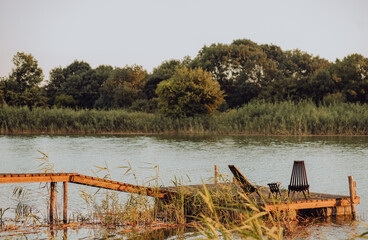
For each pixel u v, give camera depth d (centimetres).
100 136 4956
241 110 5325
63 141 4231
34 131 5509
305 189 1356
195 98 5616
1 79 8994
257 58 8838
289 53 10269
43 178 1325
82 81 10900
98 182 1378
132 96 8962
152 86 9306
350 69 7000
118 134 5306
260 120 4919
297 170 1370
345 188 1806
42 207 1502
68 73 12006
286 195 1383
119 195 1695
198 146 3672
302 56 9694
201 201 1344
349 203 1401
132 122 5525
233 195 1308
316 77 7175
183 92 5675
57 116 5584
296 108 5091
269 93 7625
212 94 5712
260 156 2905
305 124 4634
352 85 6775
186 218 1355
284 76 9100
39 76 9281
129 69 9406
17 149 3441
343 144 3631
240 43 10044
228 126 5138
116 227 1250
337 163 2528
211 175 2153
